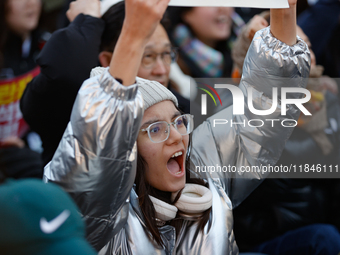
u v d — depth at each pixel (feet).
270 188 14.01
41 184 4.31
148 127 8.66
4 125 16.66
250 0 7.65
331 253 13.65
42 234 3.96
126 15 6.55
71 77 12.13
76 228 4.23
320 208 14.43
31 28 16.53
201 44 18.35
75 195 7.00
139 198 8.68
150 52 13.46
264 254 13.05
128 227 8.68
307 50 9.66
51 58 12.21
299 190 14.16
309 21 18.45
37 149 16.93
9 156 14.82
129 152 7.02
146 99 8.76
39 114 12.58
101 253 8.32
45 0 16.97
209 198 9.32
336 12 18.30
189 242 9.11
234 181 10.92
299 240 13.94
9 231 3.88
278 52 9.42
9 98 16.58
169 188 9.02
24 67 16.70
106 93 6.71
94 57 12.66
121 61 6.63
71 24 13.01
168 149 8.84
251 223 14.14
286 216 14.03
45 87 12.17
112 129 6.70
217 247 9.09
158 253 8.63
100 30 13.16
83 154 6.78
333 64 18.58
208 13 17.89
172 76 17.31
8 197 4.05
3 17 15.88
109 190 7.10
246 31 14.47
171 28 17.99
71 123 6.90
